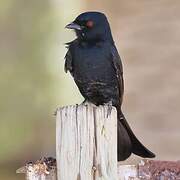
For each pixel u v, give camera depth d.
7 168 14.56
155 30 16.12
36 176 6.20
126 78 15.63
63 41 16.00
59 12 16.12
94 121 6.09
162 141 14.44
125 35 16.28
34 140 15.20
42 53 15.91
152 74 15.59
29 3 15.98
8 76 15.62
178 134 14.50
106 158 6.08
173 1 16.30
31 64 15.79
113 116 6.11
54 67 15.88
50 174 6.19
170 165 6.24
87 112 6.09
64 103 15.77
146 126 14.80
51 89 15.76
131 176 6.25
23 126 15.27
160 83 15.43
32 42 15.88
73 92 15.86
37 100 15.63
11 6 15.88
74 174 6.07
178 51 15.74
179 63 15.60
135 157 10.84
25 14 15.95
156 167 6.24
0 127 15.09
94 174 6.07
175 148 14.34
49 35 16.00
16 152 14.98
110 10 16.73
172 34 15.97
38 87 15.70
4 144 14.89
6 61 15.70
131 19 16.47
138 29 16.28
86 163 6.07
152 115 14.92
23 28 15.91
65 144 6.10
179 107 14.97
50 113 15.60
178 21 16.06
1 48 15.77
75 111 6.11
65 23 16.12
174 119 14.76
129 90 15.43
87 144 6.07
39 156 15.04
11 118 15.27
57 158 6.11
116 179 6.07
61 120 6.13
